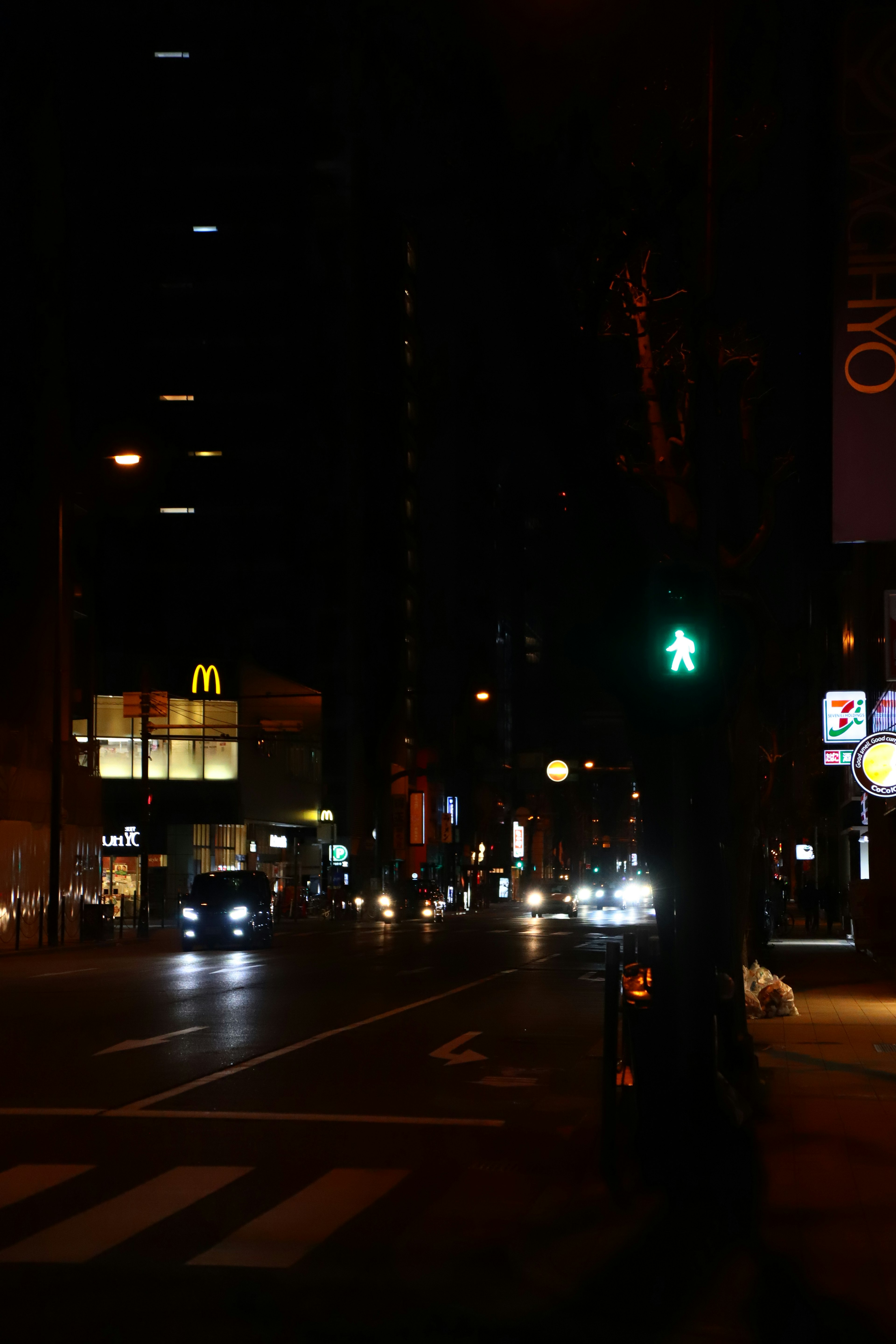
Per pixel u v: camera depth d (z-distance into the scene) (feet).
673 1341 18.65
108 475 313.94
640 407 35.70
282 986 85.56
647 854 29.86
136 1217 27.07
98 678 223.92
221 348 324.80
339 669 350.43
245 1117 39.04
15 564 154.71
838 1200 26.91
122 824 221.66
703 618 28.12
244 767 228.43
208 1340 19.43
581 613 32.32
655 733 29.84
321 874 270.05
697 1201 26.40
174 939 163.02
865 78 37.65
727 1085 27.73
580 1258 22.70
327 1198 28.76
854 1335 18.74
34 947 140.26
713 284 29.60
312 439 346.54
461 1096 42.88
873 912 115.44
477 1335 19.53
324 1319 20.43
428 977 93.86
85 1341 19.38
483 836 452.76
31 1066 49.21
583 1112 39.96
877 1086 43.34
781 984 65.82
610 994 29.17
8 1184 30.12
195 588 313.53
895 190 37.42
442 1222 26.61
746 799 52.11
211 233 327.06
